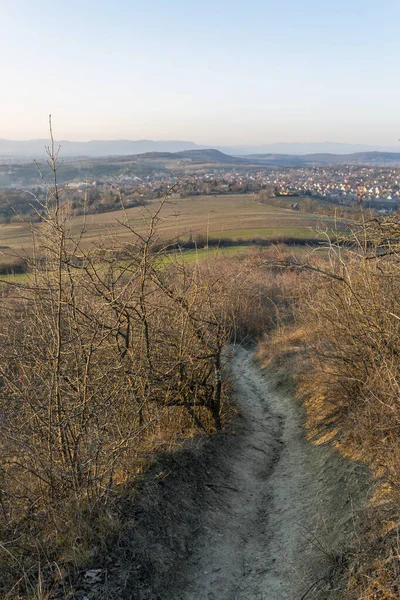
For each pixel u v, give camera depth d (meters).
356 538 4.38
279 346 14.60
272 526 5.71
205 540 5.10
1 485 4.65
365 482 5.25
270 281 20.42
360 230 6.61
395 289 6.57
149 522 4.84
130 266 6.44
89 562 4.12
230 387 9.83
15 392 4.80
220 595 4.40
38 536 4.35
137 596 3.95
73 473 4.64
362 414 6.44
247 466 7.32
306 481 6.48
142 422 6.50
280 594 4.37
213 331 7.93
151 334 7.23
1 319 5.57
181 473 6.02
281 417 10.01
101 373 5.56
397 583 3.52
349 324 7.13
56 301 4.80
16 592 3.67
